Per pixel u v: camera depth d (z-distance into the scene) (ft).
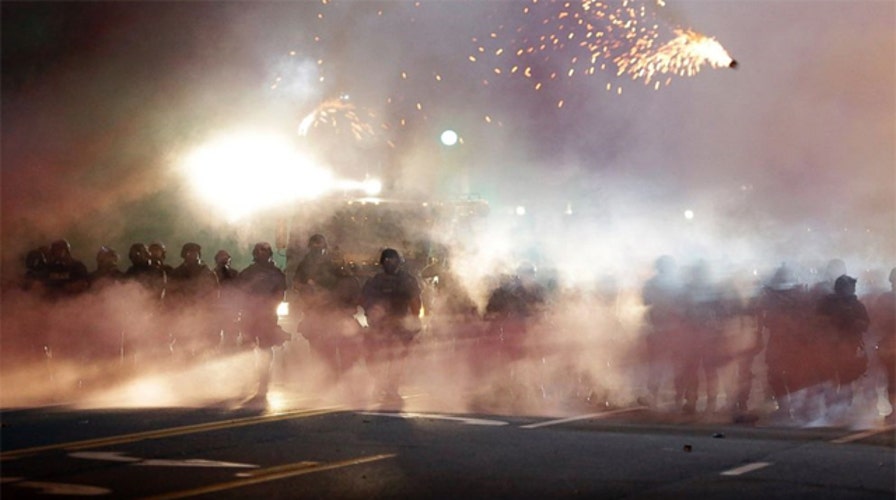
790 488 32.86
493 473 35.12
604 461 37.32
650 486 33.17
